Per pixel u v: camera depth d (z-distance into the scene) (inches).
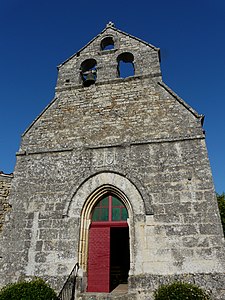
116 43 507.2
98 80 476.1
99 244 364.2
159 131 396.2
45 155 423.2
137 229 340.2
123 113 429.4
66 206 374.9
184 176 356.5
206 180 347.3
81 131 431.5
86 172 392.2
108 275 346.6
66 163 407.5
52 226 367.2
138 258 324.2
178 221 332.8
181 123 393.7
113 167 384.8
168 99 419.8
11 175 494.9
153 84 443.2
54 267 342.0
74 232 358.0
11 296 281.7
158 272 313.0
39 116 464.4
